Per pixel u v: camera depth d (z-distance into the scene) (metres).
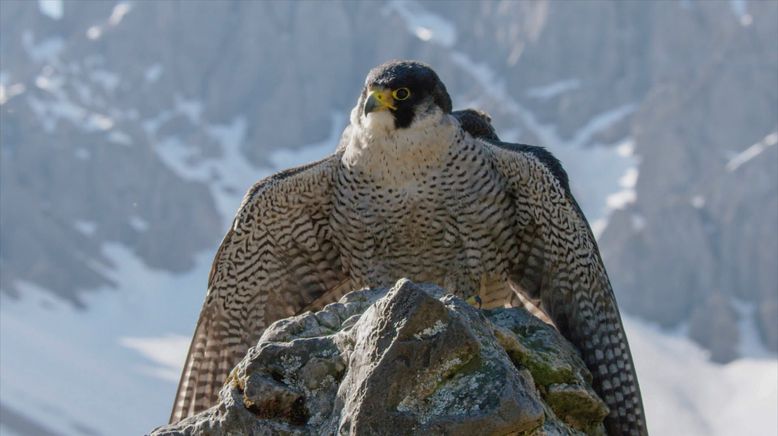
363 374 5.80
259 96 129.38
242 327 8.50
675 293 93.88
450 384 5.78
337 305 6.75
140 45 137.25
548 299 8.09
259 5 134.75
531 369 6.73
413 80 7.93
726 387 84.56
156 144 125.12
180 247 113.75
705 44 115.75
